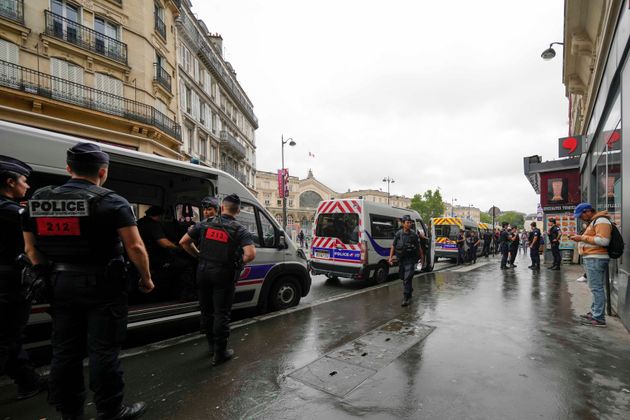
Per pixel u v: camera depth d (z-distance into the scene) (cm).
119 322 215
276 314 517
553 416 231
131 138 1652
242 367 318
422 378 290
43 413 240
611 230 423
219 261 323
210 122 2803
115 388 215
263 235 529
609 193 624
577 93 1250
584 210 459
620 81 508
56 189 204
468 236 1518
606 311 512
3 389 276
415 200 6625
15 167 254
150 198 562
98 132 1526
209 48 2759
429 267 1059
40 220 201
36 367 329
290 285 568
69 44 1465
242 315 525
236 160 3481
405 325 454
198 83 2509
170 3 2002
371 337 403
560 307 550
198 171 456
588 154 927
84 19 1536
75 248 200
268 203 6219
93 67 1553
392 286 799
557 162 1319
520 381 283
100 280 204
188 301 449
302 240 3488
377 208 888
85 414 242
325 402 252
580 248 470
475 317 491
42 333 323
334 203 881
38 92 1334
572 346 366
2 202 237
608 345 368
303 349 364
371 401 253
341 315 510
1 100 1257
